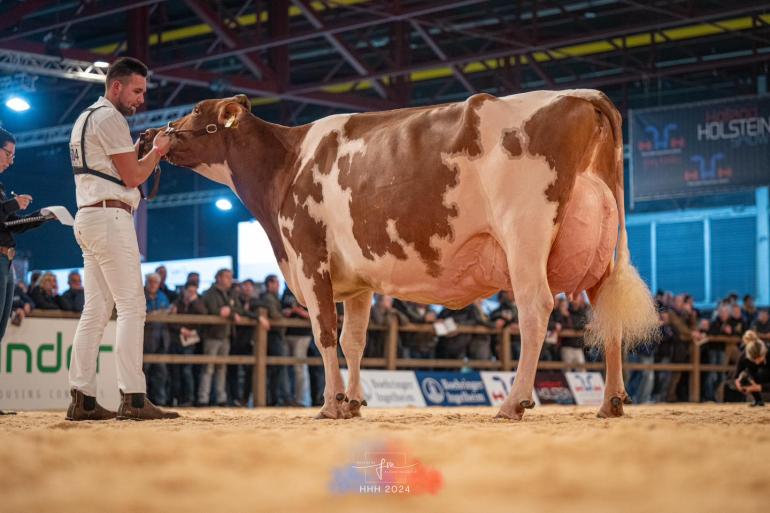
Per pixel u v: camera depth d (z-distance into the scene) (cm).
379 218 714
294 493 249
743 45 3166
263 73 2845
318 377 1474
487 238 687
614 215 693
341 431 498
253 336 1407
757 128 2581
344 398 736
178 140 820
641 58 3338
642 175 2688
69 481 273
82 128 717
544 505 221
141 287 726
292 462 325
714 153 2622
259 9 2691
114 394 1205
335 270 764
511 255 665
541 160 663
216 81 2730
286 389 1438
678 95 3584
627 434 424
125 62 736
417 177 697
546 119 667
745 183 2588
